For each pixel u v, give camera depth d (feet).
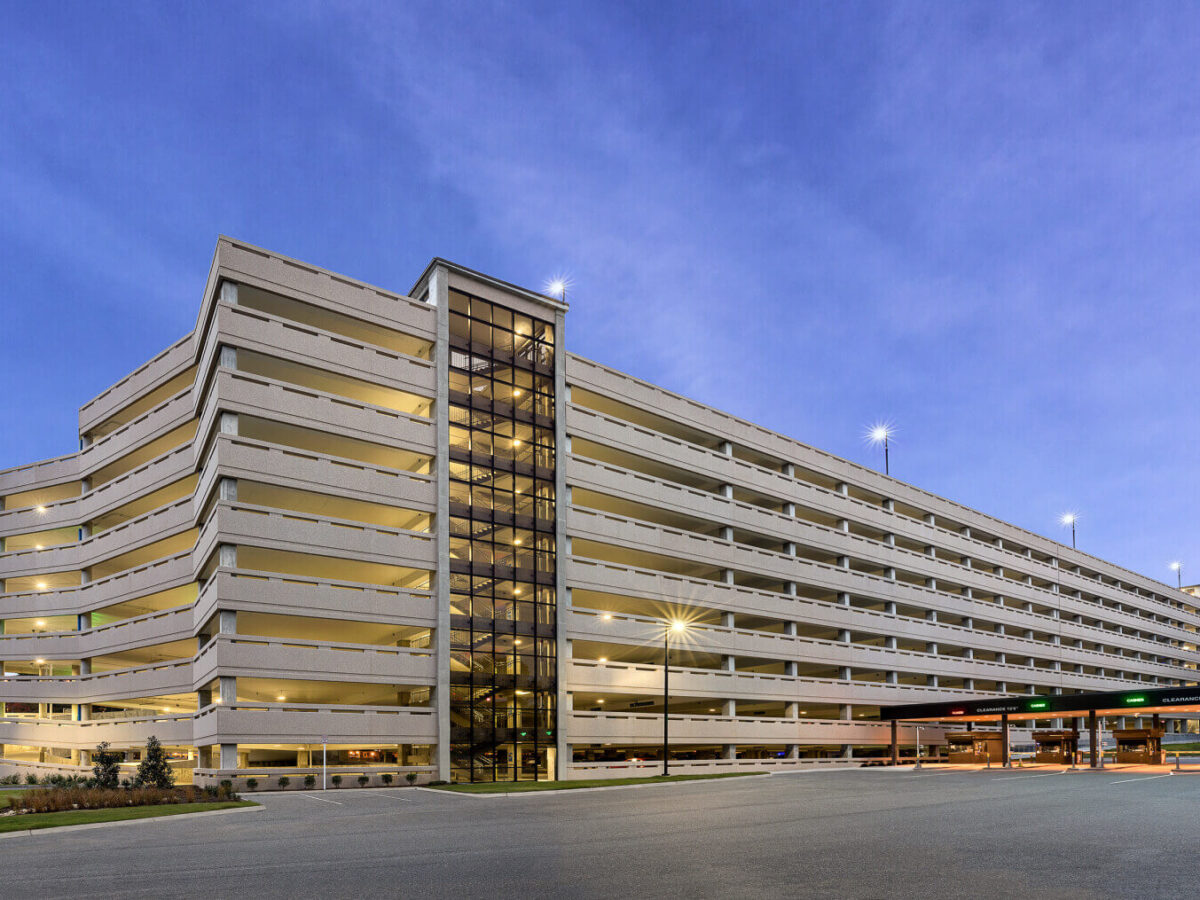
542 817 74.43
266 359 136.77
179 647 162.50
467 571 146.51
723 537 194.90
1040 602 289.74
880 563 231.91
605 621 162.91
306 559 136.87
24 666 194.18
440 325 153.69
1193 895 36.50
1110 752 219.20
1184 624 382.83
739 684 185.26
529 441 159.22
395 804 94.53
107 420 191.11
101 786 110.11
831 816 71.05
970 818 68.54
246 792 118.83
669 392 190.19
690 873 42.78
